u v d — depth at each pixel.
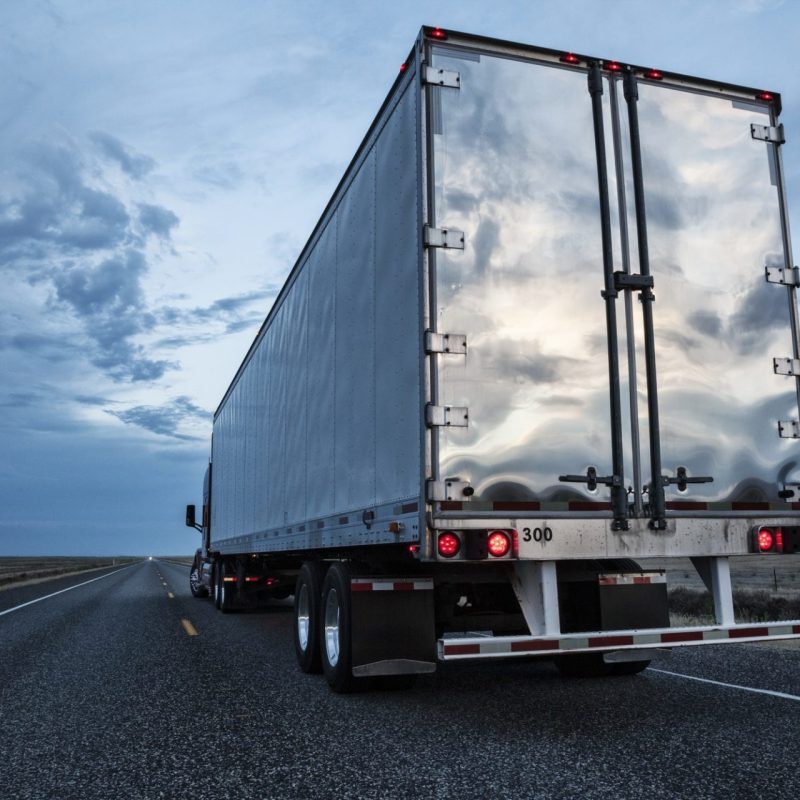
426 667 6.05
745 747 4.49
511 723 5.25
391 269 5.79
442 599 6.64
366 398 6.35
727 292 5.73
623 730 4.98
